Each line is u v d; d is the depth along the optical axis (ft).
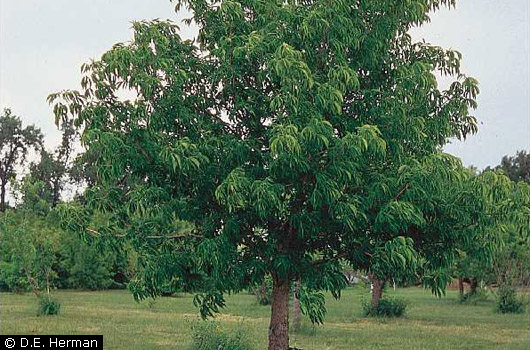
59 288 142.82
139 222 31.81
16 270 94.99
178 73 29.19
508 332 67.92
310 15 27.73
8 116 206.90
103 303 102.78
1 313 80.48
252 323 72.18
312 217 28.25
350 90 29.78
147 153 29.27
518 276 95.61
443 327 72.64
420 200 27.71
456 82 32.12
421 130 29.55
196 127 30.25
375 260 28.86
